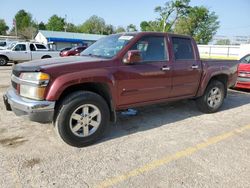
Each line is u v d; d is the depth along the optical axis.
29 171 3.28
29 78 3.71
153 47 4.79
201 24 66.50
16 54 18.08
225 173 3.37
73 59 4.26
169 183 3.11
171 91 5.11
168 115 5.85
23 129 4.66
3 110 5.75
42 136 4.37
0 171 3.26
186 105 6.76
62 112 3.77
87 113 3.99
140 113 5.95
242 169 3.48
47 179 3.12
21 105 3.67
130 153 3.87
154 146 4.13
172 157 3.77
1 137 4.29
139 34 4.62
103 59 4.20
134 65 4.43
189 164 3.58
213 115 5.97
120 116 5.66
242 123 5.41
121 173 3.31
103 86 4.15
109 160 3.63
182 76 5.20
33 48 18.83
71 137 3.88
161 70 4.80
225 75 6.22
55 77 3.66
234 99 7.83
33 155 3.71
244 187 3.07
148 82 4.64
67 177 3.18
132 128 4.93
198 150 4.03
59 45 48.78
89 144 4.09
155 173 3.33
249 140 4.49
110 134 4.59
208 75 5.69
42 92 3.61
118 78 4.22
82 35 54.12
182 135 4.64
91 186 3.02
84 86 4.11
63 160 3.59
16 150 3.84
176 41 5.21
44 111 3.62
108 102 4.31
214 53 38.28
